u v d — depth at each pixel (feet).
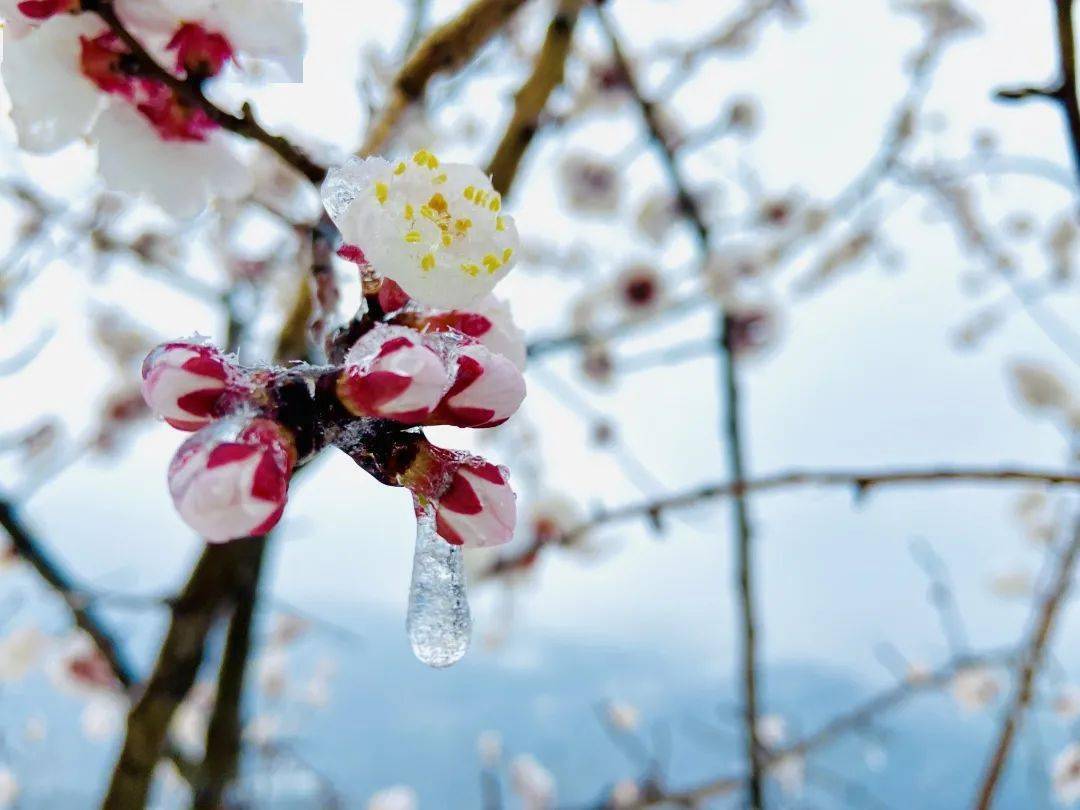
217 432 0.30
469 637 0.33
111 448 1.53
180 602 0.76
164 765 1.18
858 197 1.50
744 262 1.69
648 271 1.86
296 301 0.72
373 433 0.33
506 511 0.34
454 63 0.58
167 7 0.41
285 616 1.76
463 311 0.36
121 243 1.21
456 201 0.32
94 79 0.43
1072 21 0.55
